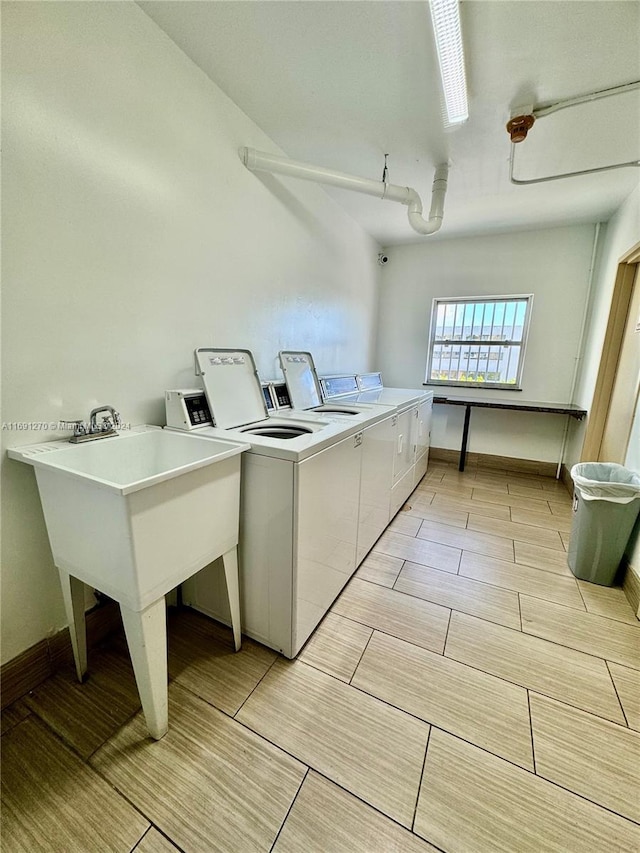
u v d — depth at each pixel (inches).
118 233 53.4
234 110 71.9
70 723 44.1
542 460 146.6
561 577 76.6
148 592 38.7
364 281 145.6
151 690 40.5
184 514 42.3
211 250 70.5
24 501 45.8
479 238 145.9
